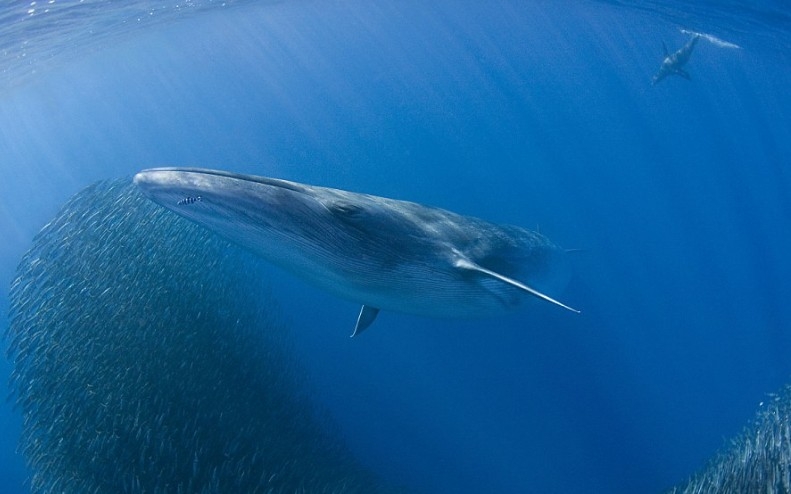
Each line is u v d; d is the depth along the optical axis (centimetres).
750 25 1744
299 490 898
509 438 1559
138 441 876
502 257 898
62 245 1150
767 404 833
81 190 1293
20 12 1365
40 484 940
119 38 2806
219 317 1252
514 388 1673
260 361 1262
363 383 1677
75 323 1024
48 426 959
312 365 1698
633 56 6284
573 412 1628
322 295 1906
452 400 1645
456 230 805
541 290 1187
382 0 4309
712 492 678
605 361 1764
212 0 2405
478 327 1800
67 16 1599
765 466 633
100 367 976
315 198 597
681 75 1372
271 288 1609
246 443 978
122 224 1202
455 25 5691
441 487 1435
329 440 1272
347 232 622
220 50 5238
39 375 991
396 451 1509
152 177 570
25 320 1067
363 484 1158
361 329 852
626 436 1584
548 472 1499
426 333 1794
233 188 554
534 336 1797
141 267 1155
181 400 980
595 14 3506
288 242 607
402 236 676
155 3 1984
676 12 1941
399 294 746
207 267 1313
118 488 844
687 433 1585
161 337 1067
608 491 1456
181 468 855
